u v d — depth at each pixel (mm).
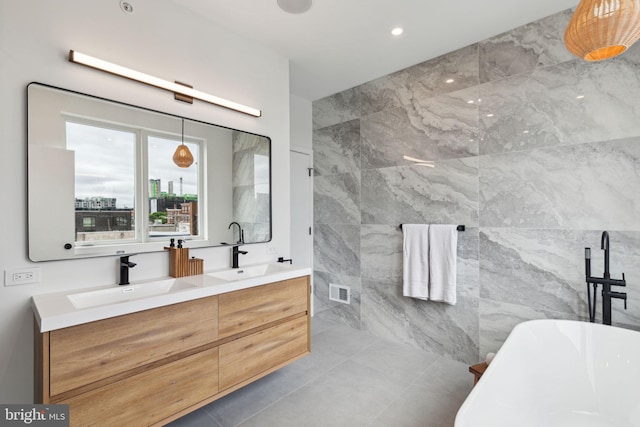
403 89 2986
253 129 2520
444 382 2316
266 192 2617
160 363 1561
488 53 2471
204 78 2199
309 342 2365
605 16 1049
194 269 2062
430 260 2699
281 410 1982
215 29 2258
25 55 1515
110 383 1397
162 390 1562
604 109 2008
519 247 2344
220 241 2311
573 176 2121
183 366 1643
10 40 1475
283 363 2172
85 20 1689
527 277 2312
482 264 2520
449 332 2705
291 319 2244
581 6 1141
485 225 2502
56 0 1599
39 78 1552
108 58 1766
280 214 2732
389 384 2291
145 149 1933
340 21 2240
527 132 2299
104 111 1769
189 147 2143
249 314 1956
